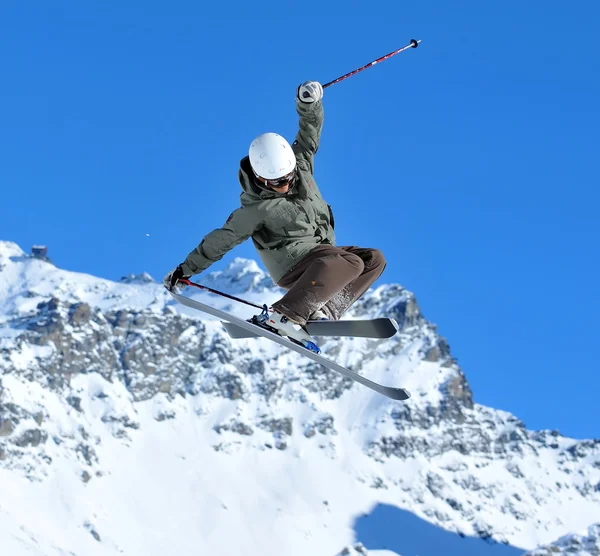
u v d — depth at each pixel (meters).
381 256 13.81
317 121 13.79
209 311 13.34
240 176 13.22
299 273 13.41
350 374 13.25
